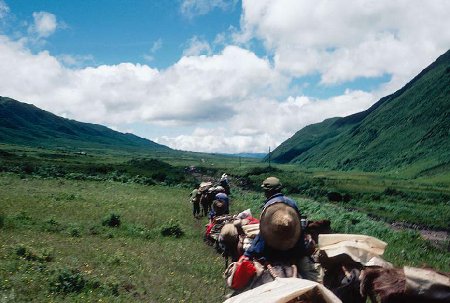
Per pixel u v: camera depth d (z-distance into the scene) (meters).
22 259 12.48
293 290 4.05
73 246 15.68
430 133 157.00
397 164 151.00
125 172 66.44
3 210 22.52
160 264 13.87
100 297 9.95
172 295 10.61
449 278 3.60
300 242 6.04
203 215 27.05
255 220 9.58
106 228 20.56
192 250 16.39
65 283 10.39
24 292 9.81
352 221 26.05
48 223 19.91
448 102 168.38
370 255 6.33
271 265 5.90
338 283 6.28
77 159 121.25
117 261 13.67
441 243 24.72
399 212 41.44
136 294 10.54
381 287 4.00
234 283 5.88
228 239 9.34
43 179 51.81
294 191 63.84
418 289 3.61
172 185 57.88
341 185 69.50
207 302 10.18
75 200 30.17
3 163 63.38
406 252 16.62
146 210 27.56
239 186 75.50
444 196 58.03
